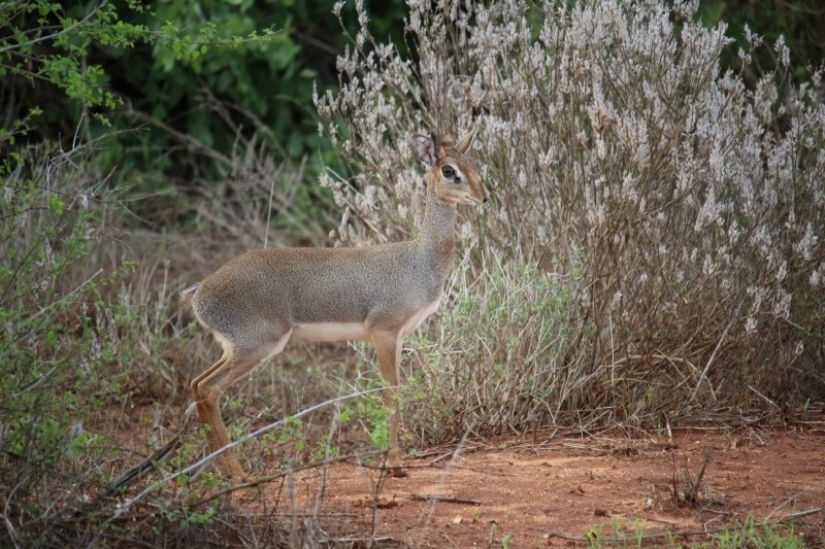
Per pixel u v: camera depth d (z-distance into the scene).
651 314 11.17
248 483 8.15
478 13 12.55
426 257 10.39
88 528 7.24
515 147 11.90
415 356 11.50
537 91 11.88
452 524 8.41
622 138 10.51
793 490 9.20
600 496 9.08
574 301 11.33
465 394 10.98
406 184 12.15
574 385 11.15
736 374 11.46
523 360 11.16
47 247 9.80
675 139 11.05
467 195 10.26
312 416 11.95
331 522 8.24
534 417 11.04
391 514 8.62
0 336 8.19
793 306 11.54
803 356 11.96
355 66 12.66
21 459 7.60
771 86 11.80
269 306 9.98
